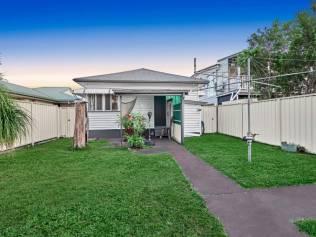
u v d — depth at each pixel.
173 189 5.18
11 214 4.00
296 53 17.53
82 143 10.74
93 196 4.77
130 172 6.57
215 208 4.24
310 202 4.40
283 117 10.29
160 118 16.02
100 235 3.33
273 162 7.33
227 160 7.75
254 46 20.80
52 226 3.59
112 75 16.30
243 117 13.66
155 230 3.46
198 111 15.67
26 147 11.30
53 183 5.63
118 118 15.42
